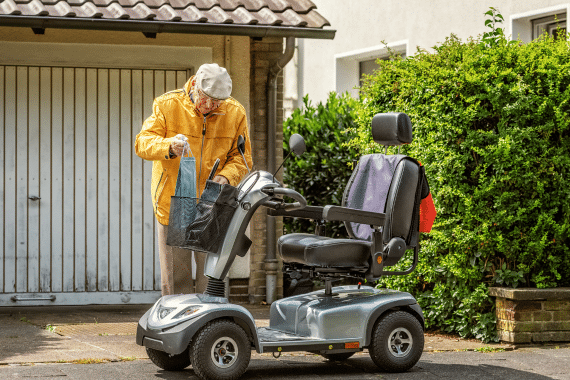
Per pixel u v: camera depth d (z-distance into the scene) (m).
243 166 5.35
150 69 8.10
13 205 7.81
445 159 6.31
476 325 6.41
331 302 5.07
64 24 7.07
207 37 8.19
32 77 7.85
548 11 9.38
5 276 7.79
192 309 4.63
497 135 6.21
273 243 8.42
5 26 7.17
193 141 5.23
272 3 8.00
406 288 6.88
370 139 7.22
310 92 14.41
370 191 5.48
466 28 10.69
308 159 9.72
